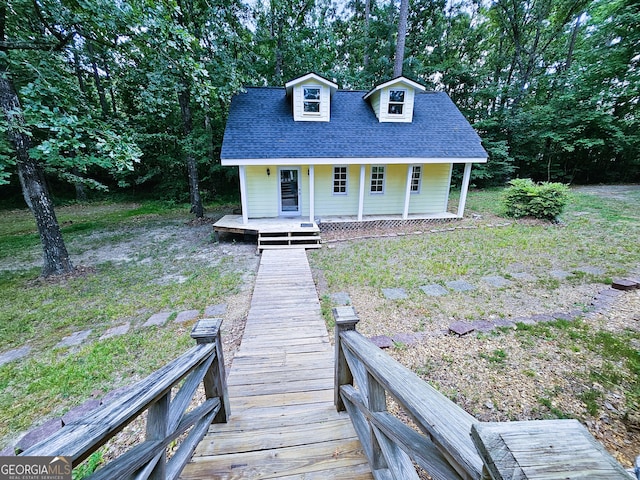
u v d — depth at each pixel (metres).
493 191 14.24
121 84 8.12
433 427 0.83
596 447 0.53
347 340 1.68
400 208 9.56
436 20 15.29
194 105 9.78
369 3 14.82
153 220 10.27
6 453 2.08
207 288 4.73
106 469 0.90
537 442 0.54
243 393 2.26
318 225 8.20
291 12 11.84
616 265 4.84
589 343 2.91
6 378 2.83
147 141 9.66
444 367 2.66
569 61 15.18
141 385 1.16
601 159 14.86
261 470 1.63
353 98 9.77
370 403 1.42
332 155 7.71
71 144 4.78
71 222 9.95
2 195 13.23
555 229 7.13
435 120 9.31
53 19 4.47
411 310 3.77
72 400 2.53
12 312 4.13
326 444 1.80
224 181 15.06
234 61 8.11
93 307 4.24
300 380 2.43
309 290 4.39
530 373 2.55
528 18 15.46
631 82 12.20
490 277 4.69
